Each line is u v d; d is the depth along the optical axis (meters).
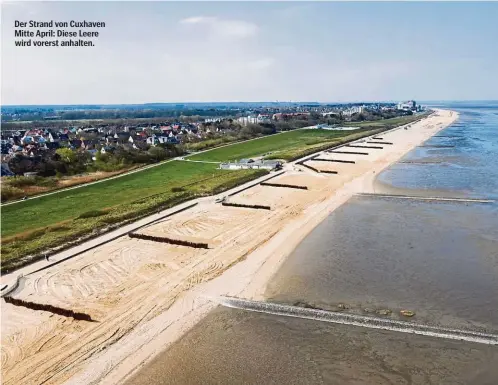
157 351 27.69
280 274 38.19
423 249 43.22
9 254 42.28
